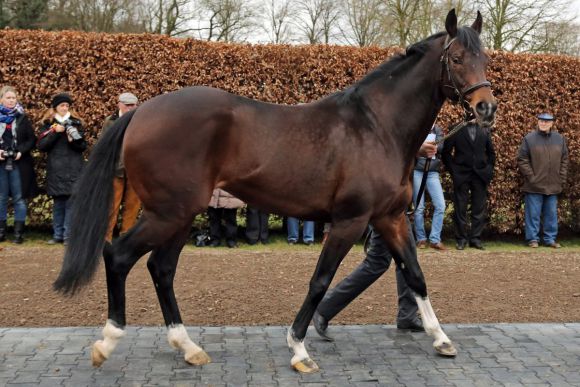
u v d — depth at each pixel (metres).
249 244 8.34
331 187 3.66
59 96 7.61
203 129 3.48
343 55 8.59
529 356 3.93
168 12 20.77
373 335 4.38
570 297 5.67
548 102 8.94
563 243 9.12
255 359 3.81
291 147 3.59
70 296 3.52
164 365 3.66
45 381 3.38
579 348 4.10
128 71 8.20
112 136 3.62
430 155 4.39
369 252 4.22
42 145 7.60
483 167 8.35
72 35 8.12
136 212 6.63
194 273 6.36
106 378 3.44
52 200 8.47
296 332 3.69
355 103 3.83
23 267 6.46
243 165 3.57
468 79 3.65
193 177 3.49
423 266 7.09
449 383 3.46
